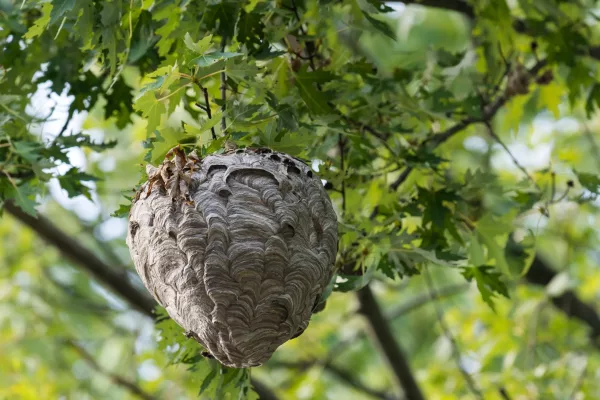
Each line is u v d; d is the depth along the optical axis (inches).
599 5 612.4
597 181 436.5
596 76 543.2
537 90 534.9
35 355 729.0
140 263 290.8
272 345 279.1
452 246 406.9
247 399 370.0
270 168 293.6
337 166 402.3
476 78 455.8
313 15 378.6
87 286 796.0
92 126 605.0
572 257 714.8
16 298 737.6
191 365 374.0
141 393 669.3
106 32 348.8
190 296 276.5
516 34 507.8
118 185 733.9
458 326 677.3
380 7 366.6
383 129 396.2
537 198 433.1
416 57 470.6
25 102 402.6
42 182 390.9
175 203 284.2
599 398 590.6
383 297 812.6
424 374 697.6
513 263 433.1
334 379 882.8
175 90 309.7
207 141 311.1
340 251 378.6
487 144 619.5
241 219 280.8
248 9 357.1
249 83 317.7
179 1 353.4
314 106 359.3
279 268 279.3
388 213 400.2
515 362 622.8
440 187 422.0
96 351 792.3
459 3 503.2
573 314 717.3
